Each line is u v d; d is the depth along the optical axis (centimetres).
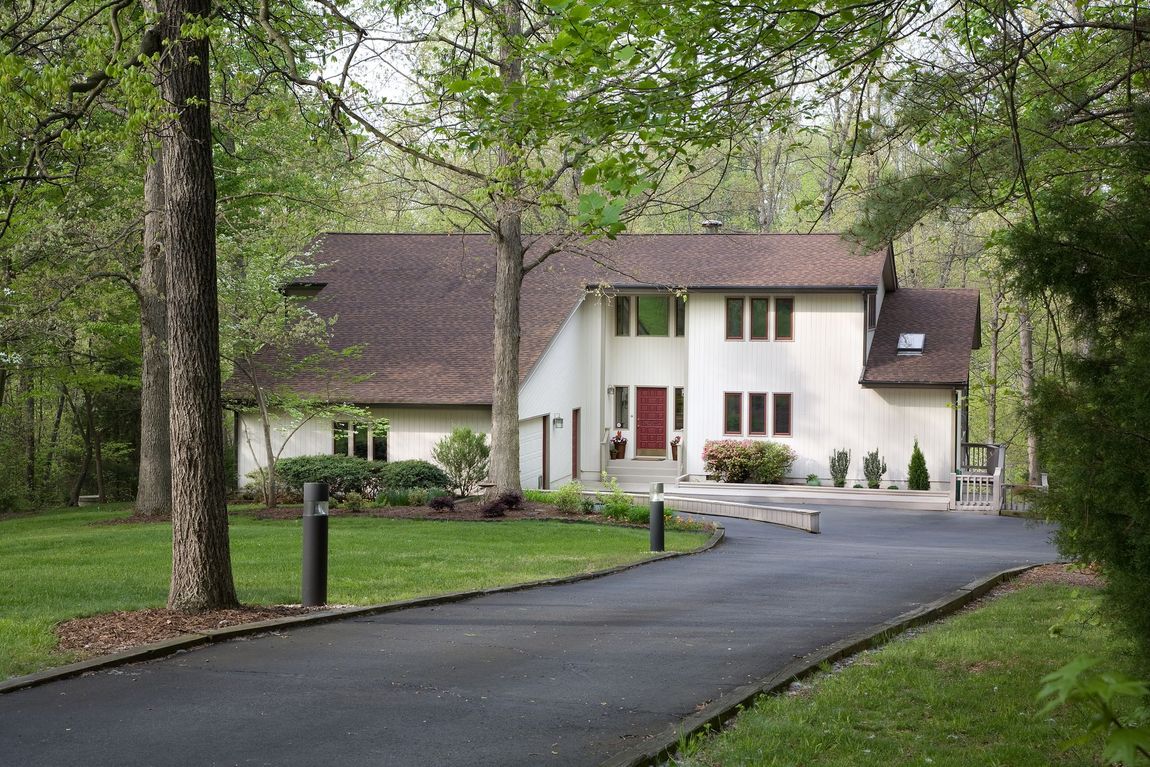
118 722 753
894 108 1167
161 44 1151
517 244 2966
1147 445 677
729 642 1084
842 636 1123
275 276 3055
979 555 2289
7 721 754
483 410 3462
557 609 1320
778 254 4122
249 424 3606
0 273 2625
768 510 3178
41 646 979
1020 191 1268
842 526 3109
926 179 1226
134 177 2805
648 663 971
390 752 689
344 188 2805
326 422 3569
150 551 1942
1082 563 762
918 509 3603
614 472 4184
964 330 4084
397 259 4206
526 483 3603
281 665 942
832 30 931
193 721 757
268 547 1983
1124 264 731
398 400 3438
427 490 3069
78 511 3319
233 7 1368
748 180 6153
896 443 3909
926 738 704
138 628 1080
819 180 5794
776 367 4006
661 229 6109
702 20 879
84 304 2830
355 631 1124
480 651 1020
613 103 948
